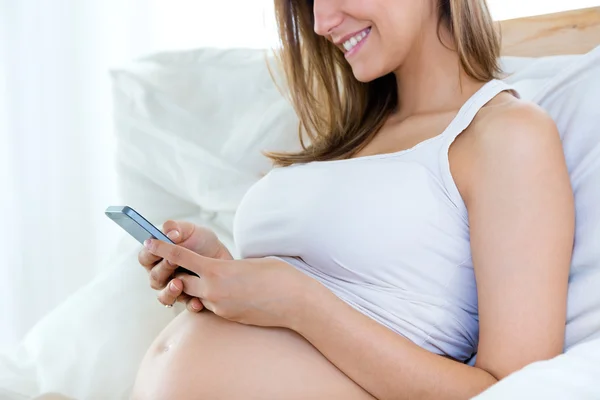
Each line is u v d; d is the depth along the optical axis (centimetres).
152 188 167
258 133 158
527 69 134
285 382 96
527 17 147
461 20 109
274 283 96
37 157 241
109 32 237
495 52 113
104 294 137
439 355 95
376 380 91
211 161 160
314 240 104
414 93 117
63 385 125
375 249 100
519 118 97
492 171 95
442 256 100
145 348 129
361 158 108
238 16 230
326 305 94
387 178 102
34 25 237
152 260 107
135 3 235
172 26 234
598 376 65
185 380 100
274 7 133
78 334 131
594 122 103
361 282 103
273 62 162
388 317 99
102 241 243
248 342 100
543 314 87
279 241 109
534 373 67
